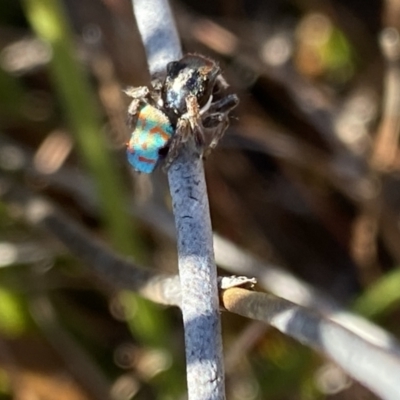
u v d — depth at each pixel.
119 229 0.07
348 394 0.07
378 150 0.07
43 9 0.07
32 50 0.08
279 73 0.08
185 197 0.05
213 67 0.05
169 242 0.07
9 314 0.07
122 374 0.07
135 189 0.07
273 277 0.07
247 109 0.08
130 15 0.07
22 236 0.07
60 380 0.07
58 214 0.07
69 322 0.07
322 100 0.08
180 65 0.05
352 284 0.08
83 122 0.07
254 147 0.08
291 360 0.07
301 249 0.08
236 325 0.07
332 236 0.08
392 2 0.07
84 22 0.07
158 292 0.05
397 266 0.07
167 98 0.05
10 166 0.07
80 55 0.07
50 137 0.08
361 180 0.07
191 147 0.05
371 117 0.08
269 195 0.08
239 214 0.07
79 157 0.08
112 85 0.07
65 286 0.07
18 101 0.08
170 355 0.07
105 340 0.07
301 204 0.08
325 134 0.08
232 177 0.08
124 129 0.07
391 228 0.07
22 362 0.07
